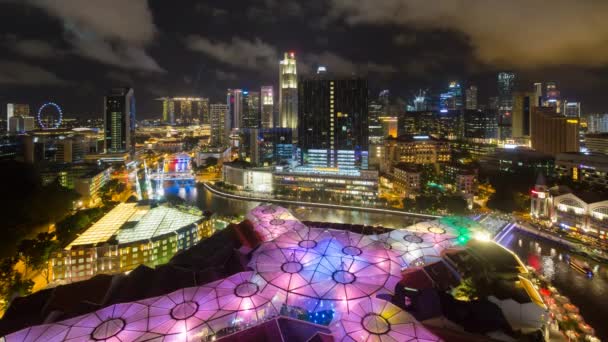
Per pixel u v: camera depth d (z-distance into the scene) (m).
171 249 170.62
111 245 156.75
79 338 69.56
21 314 97.62
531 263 168.75
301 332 75.38
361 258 98.62
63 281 150.62
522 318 90.06
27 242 155.38
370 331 69.06
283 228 136.25
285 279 90.00
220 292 85.38
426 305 86.75
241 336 73.00
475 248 109.62
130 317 75.75
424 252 108.75
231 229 147.12
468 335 81.19
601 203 191.12
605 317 125.00
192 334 71.88
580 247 177.88
